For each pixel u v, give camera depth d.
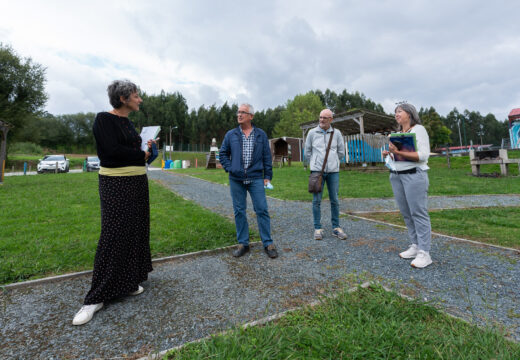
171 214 4.71
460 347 1.34
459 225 3.85
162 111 72.06
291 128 54.22
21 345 1.50
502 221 3.93
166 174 14.15
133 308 1.89
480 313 1.71
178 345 1.48
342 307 1.76
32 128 29.59
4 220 4.16
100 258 1.88
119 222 1.94
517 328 1.55
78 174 13.95
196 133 72.00
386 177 10.44
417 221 2.57
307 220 4.47
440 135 59.00
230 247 3.13
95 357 1.40
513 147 21.64
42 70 25.34
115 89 1.90
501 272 2.33
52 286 2.26
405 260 2.68
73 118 75.94
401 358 1.28
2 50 23.41
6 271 2.42
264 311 1.80
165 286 2.22
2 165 10.05
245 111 2.99
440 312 1.69
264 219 2.98
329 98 79.12
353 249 3.03
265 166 3.07
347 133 18.34
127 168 1.99
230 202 6.19
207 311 1.83
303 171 13.23
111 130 1.88
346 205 5.66
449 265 2.51
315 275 2.37
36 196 6.55
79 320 1.69
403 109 2.70
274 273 2.44
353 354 1.30
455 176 10.52
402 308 1.72
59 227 3.84
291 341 1.42
